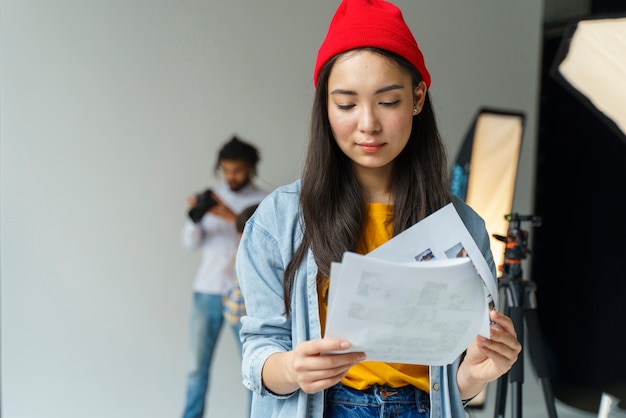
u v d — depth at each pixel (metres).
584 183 3.69
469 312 1.03
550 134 3.85
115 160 4.26
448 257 1.10
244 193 4.25
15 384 4.14
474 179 2.77
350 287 0.97
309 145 1.21
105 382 4.23
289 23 4.48
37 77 4.19
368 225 1.20
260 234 1.21
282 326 1.18
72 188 4.22
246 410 4.39
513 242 2.26
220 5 4.38
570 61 2.53
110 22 4.25
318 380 1.02
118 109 4.27
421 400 1.18
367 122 1.10
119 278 4.26
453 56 4.68
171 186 4.32
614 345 3.54
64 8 4.21
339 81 1.12
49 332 4.18
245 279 1.20
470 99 4.70
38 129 4.19
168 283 4.31
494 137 2.78
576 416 3.95
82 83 4.23
